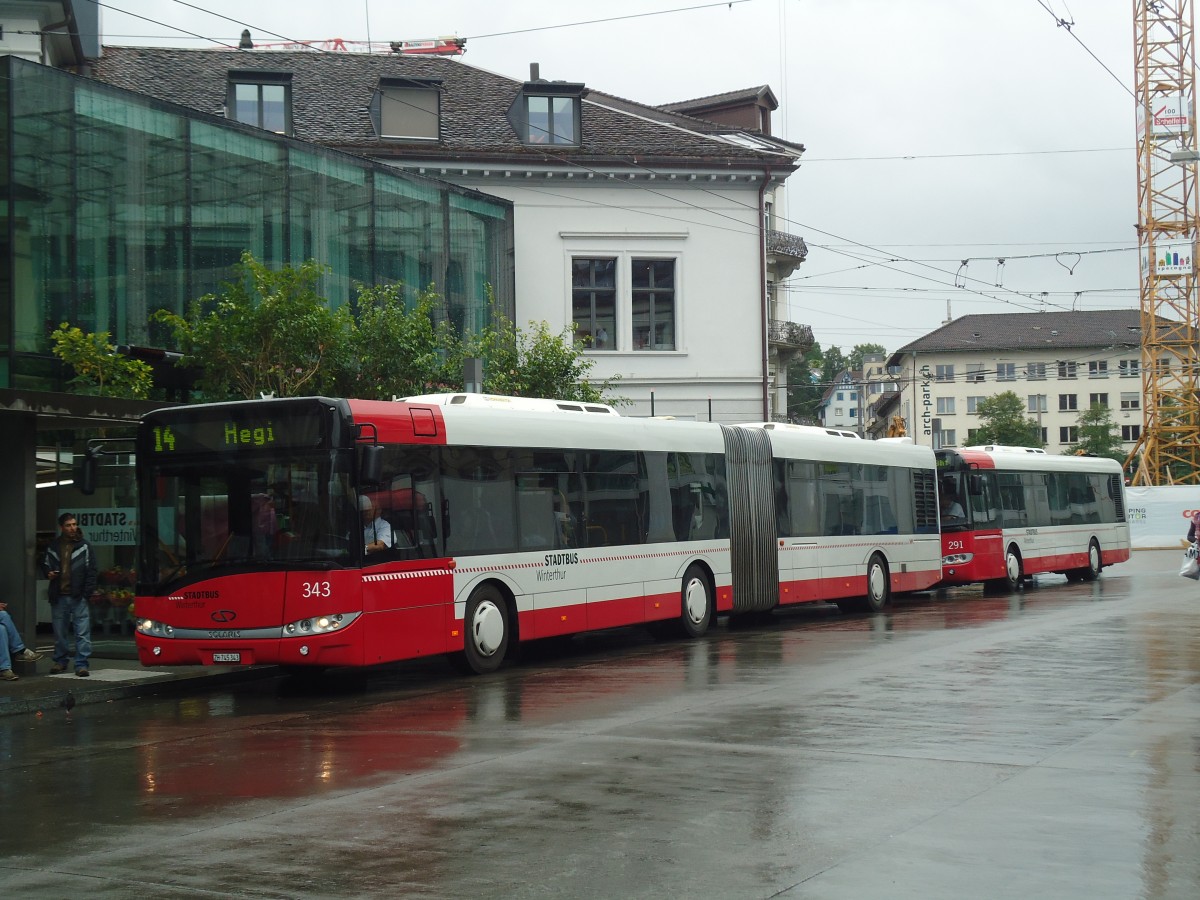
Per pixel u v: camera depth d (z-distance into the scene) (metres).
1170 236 65.31
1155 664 15.49
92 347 20.92
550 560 17.77
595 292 37.69
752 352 38.44
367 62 38.72
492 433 16.98
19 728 13.08
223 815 8.36
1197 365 65.88
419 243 31.28
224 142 26.00
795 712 12.07
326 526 14.52
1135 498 58.66
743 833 7.50
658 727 11.38
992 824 7.65
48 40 29.64
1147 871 6.62
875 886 6.39
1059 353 106.88
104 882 6.80
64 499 21.41
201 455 15.07
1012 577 32.09
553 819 7.93
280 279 22.31
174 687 16.05
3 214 21.25
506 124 37.28
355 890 6.51
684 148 37.94
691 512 21.09
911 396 109.25
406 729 11.87
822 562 24.56
